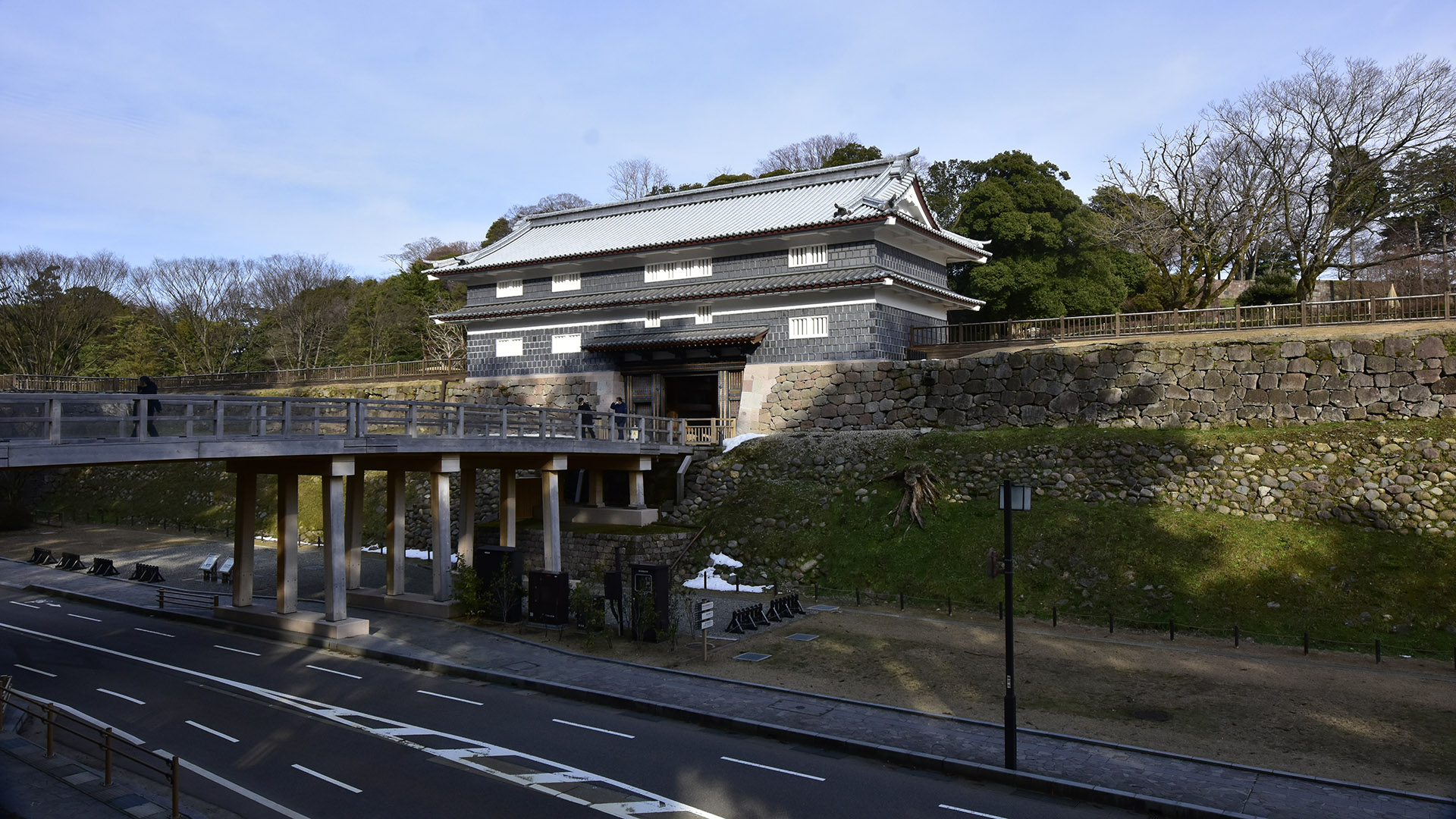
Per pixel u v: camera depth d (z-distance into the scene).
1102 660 22.16
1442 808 13.55
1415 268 52.28
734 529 34.94
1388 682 19.94
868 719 17.92
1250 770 15.09
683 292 43.16
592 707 19.16
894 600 29.28
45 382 64.25
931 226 45.41
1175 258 61.34
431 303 79.19
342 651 23.72
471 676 21.41
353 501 30.42
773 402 41.31
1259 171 45.62
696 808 13.53
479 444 27.81
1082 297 51.72
